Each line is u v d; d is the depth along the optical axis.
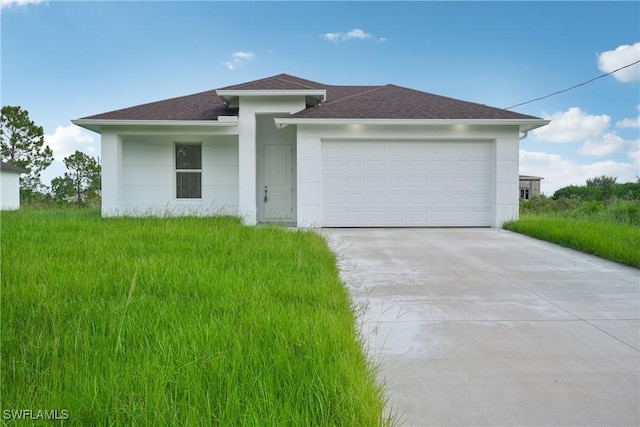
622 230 9.14
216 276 4.82
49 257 5.70
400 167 11.78
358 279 5.92
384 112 11.84
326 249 7.42
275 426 2.04
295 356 2.80
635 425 2.38
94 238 7.30
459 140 11.79
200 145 13.34
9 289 4.18
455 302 4.82
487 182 11.84
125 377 2.45
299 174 11.62
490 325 4.05
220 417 2.10
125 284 4.52
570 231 9.01
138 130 12.29
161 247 6.66
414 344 3.59
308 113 11.80
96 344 2.98
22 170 25.02
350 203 11.77
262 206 13.87
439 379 2.94
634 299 4.95
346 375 2.53
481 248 8.43
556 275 6.16
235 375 2.45
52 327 3.30
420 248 8.42
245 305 3.87
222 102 13.98
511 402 2.63
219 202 13.33
